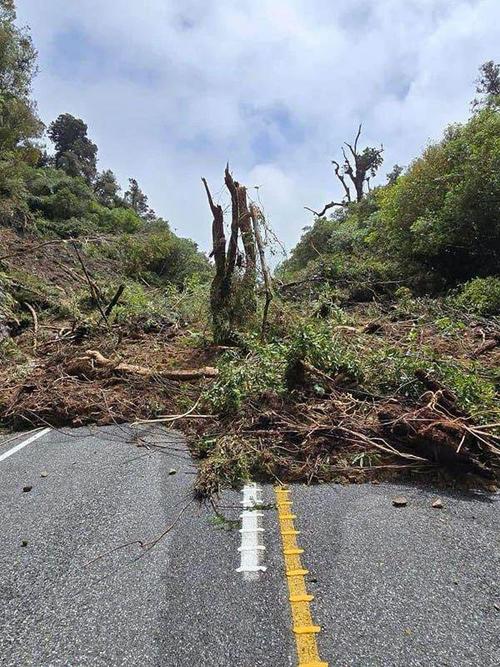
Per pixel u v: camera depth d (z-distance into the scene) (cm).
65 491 301
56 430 428
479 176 887
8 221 1569
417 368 368
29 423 444
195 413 416
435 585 194
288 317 638
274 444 327
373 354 441
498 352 509
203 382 472
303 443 323
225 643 167
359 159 2803
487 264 955
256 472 307
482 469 287
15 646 171
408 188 1070
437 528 238
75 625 180
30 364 594
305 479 298
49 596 198
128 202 3669
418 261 1055
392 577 200
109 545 235
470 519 246
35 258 1266
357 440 322
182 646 166
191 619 179
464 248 965
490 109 1018
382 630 171
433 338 571
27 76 1780
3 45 1606
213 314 632
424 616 177
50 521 263
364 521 246
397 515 252
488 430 309
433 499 270
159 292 1071
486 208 880
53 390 486
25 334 782
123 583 204
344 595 190
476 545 222
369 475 298
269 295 606
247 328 618
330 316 716
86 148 3847
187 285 960
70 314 879
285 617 178
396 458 310
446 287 985
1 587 206
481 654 158
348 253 1389
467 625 172
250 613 181
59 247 1412
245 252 638
